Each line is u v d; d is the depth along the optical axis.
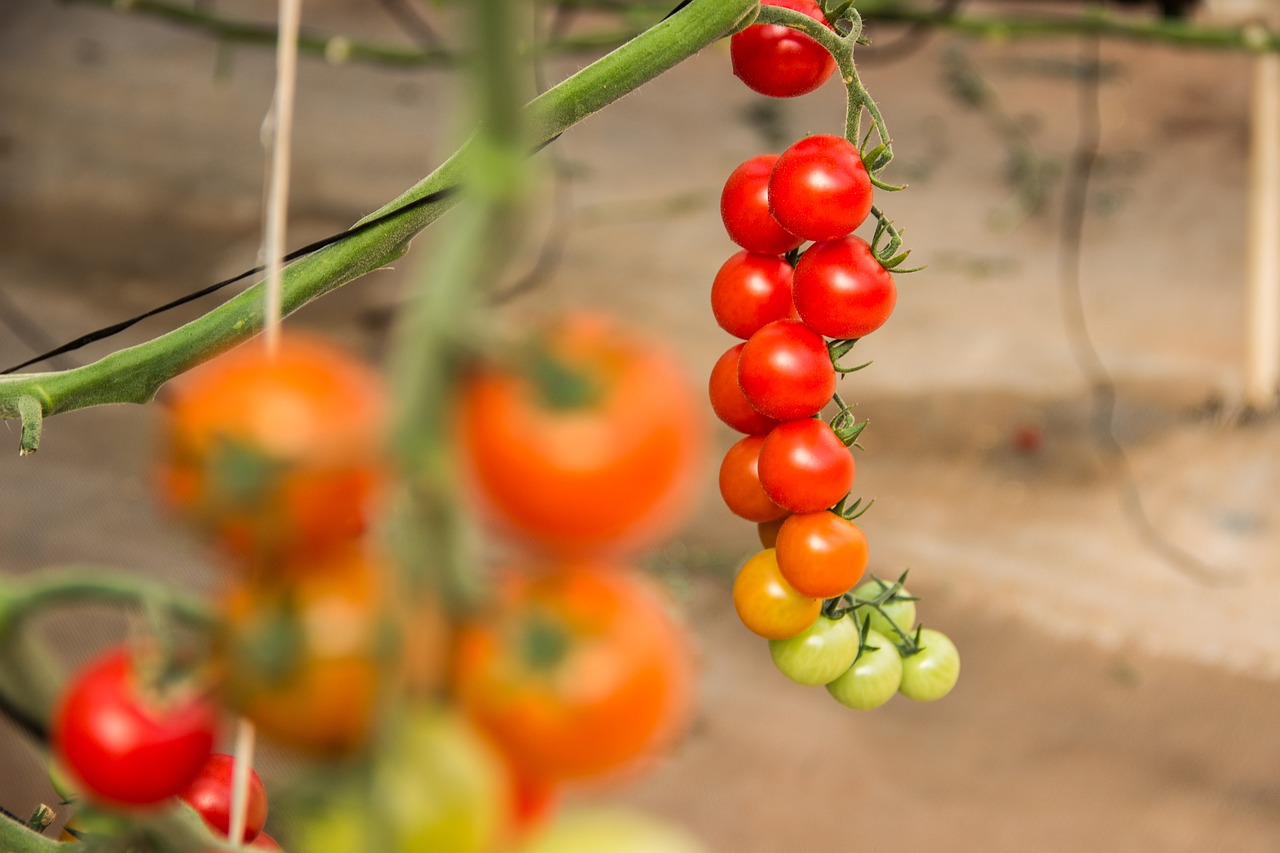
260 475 0.61
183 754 0.79
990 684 3.10
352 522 0.67
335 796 0.67
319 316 4.29
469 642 0.67
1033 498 3.74
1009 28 2.95
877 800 2.79
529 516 0.63
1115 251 5.05
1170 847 2.70
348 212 5.20
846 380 4.18
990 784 2.84
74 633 2.66
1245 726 3.01
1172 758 2.92
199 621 0.72
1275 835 2.74
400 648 0.63
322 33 6.39
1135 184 5.49
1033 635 3.25
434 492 0.59
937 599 3.34
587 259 4.82
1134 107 6.05
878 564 3.46
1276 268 4.03
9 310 4.36
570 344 0.63
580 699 0.68
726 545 3.45
